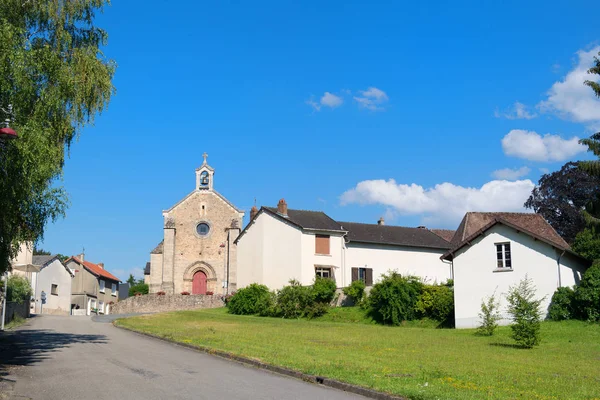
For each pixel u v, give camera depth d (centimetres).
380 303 3525
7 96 1527
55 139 1778
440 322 3319
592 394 1173
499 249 3105
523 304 2202
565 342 2300
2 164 1489
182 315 4134
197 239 5828
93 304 7131
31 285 4850
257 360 1596
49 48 1772
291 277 4653
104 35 2003
